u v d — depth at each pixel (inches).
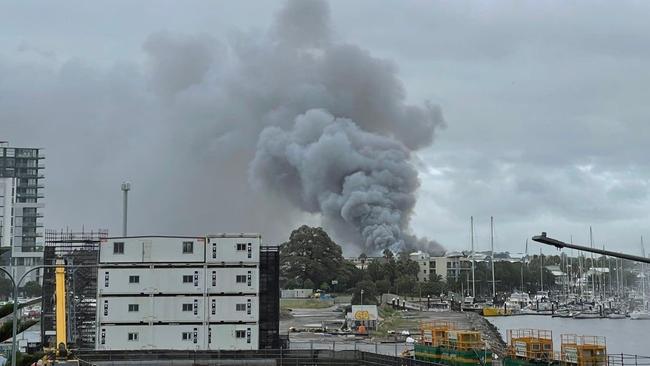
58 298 3855.8
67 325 4138.8
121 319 4158.5
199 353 3991.1
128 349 4131.4
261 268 4372.5
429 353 3843.5
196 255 4224.9
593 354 3073.3
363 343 5575.8
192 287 4205.2
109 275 4185.5
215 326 4190.5
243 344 4185.5
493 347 4945.9
